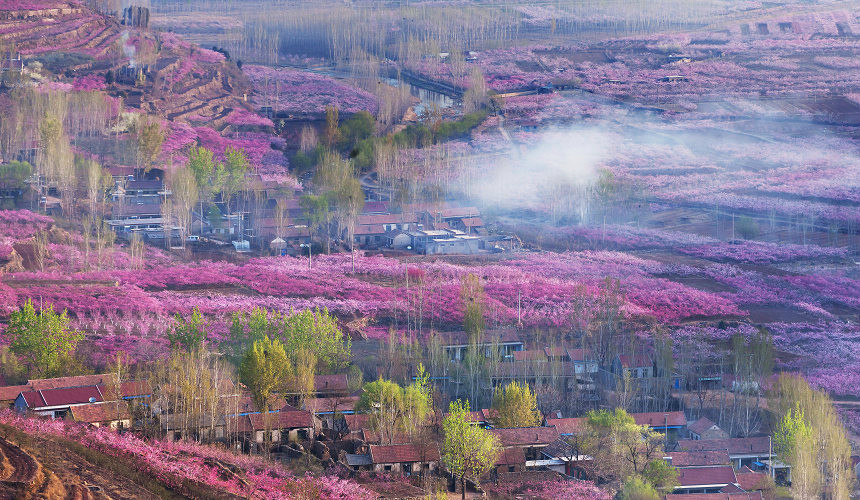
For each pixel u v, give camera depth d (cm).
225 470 10300
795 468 11681
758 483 11781
